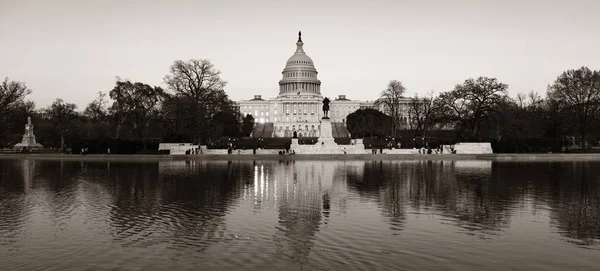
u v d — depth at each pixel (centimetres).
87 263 1630
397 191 3362
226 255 1728
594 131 9494
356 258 1692
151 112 9862
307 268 1581
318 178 4281
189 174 4697
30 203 2830
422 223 2267
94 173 4809
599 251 1786
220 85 9138
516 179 4191
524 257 1706
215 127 8731
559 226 2206
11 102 9269
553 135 9950
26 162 6669
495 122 9112
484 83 9056
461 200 2955
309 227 2178
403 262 1645
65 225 2214
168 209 2628
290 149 8656
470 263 1638
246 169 5366
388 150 8600
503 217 2411
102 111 10775
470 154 8006
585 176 4478
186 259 1678
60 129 10056
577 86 9206
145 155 7681
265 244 1878
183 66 8744
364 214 2492
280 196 3119
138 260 1666
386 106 14100
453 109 9388
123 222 2280
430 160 7325
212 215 2456
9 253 1747
